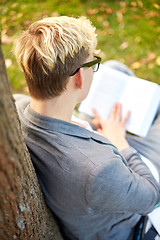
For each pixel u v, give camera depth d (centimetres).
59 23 70
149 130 148
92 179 65
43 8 294
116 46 260
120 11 283
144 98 134
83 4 292
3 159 47
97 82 141
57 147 70
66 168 69
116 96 139
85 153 69
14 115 52
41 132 72
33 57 67
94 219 95
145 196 84
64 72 68
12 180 55
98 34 268
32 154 77
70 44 67
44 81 69
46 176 77
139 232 115
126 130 135
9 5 301
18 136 54
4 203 58
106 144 77
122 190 74
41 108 73
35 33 70
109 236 108
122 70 155
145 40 260
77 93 78
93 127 143
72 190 73
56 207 90
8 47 263
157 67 243
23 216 69
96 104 141
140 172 96
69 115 80
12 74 246
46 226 92
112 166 68
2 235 69
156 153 140
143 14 279
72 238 118
